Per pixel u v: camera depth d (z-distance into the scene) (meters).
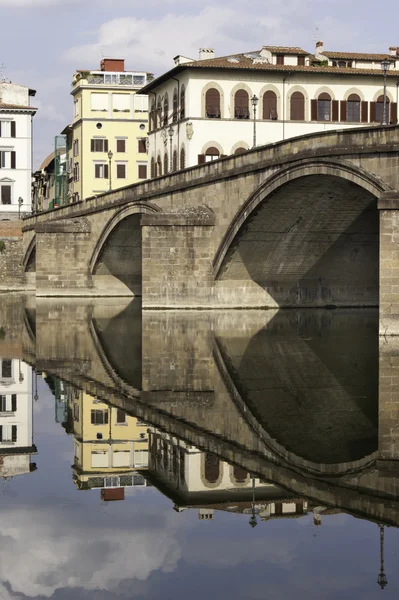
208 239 59.84
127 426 22.69
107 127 129.25
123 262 84.69
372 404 25.03
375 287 65.31
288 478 17.30
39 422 23.77
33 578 12.24
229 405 25.19
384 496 15.91
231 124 86.31
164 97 93.50
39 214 102.50
